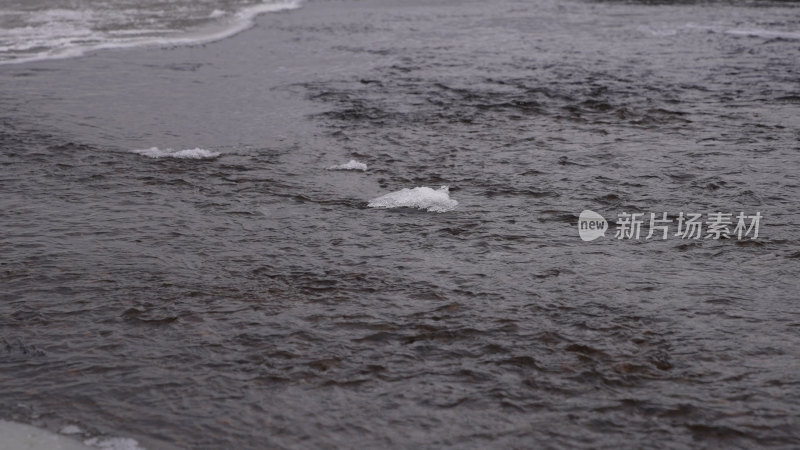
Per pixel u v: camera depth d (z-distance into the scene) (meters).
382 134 10.13
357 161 9.02
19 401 4.54
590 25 20.11
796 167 8.74
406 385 4.69
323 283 5.98
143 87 12.84
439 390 4.64
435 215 7.38
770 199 7.77
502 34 18.62
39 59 15.09
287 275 6.13
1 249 6.57
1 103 11.63
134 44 16.92
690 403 4.51
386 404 4.51
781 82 13.18
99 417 4.41
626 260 6.39
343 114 11.12
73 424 4.36
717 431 4.28
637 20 21.11
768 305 5.63
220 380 4.74
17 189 8.02
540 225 7.14
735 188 8.07
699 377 4.76
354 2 26.61
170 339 5.19
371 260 6.40
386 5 25.52
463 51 16.28
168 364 4.90
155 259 6.41
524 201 7.74
